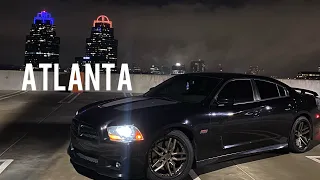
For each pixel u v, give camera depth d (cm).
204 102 500
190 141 475
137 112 452
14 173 483
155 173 440
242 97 544
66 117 966
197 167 482
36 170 498
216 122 493
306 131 641
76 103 1313
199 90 537
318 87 1875
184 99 530
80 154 465
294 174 511
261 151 561
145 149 427
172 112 465
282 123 591
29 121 890
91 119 449
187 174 467
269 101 575
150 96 578
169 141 453
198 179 480
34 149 614
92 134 438
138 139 423
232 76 563
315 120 653
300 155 620
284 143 604
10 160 545
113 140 421
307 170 532
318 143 718
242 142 529
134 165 422
